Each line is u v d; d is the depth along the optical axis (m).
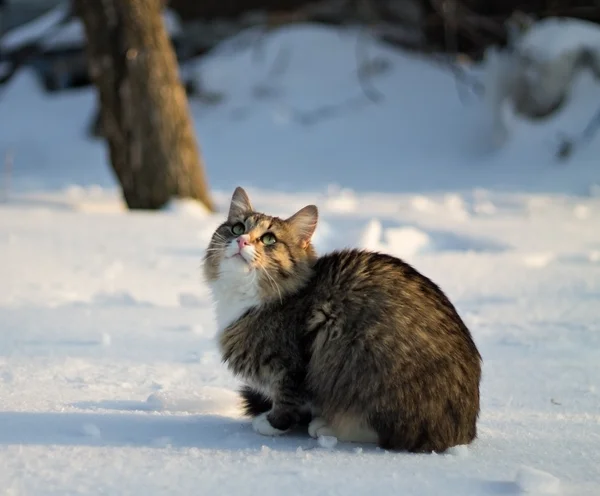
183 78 38.62
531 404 7.71
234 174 30.55
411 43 39.41
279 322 6.62
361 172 29.98
